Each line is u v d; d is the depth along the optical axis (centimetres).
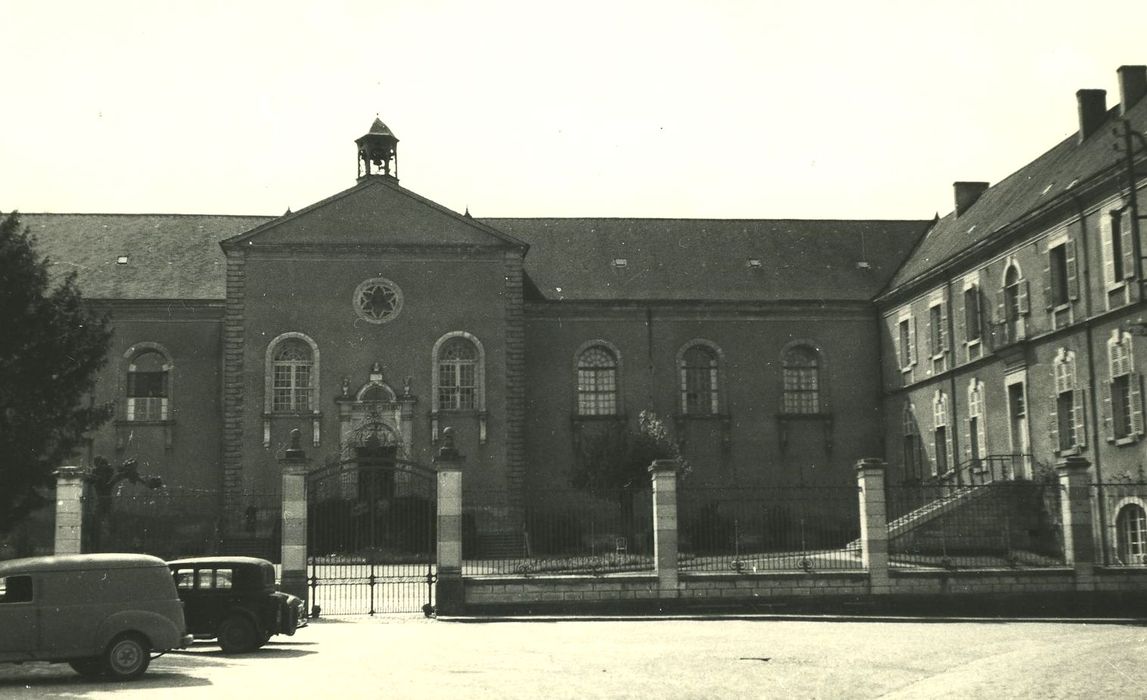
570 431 5253
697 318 5394
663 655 2084
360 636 2542
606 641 2347
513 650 2191
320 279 4931
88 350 3738
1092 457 3797
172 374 5084
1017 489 3578
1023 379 4212
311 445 4828
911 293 5116
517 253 5006
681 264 5575
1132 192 3350
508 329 4959
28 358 3584
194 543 4553
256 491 4781
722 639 2377
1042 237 4103
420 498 3950
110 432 5022
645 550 3694
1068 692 1595
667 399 5325
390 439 4853
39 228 5506
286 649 2317
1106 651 2017
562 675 1823
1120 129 4066
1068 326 3925
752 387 5366
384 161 5238
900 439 5216
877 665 1938
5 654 1822
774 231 5816
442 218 5000
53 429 3616
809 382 5425
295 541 2988
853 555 3638
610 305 5331
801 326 5434
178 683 1800
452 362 4950
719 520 3753
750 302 5384
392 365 4912
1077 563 2980
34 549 4400
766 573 2967
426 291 4962
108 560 1911
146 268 5291
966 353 4634
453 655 2119
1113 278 3691
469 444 4884
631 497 3750
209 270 5312
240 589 2311
